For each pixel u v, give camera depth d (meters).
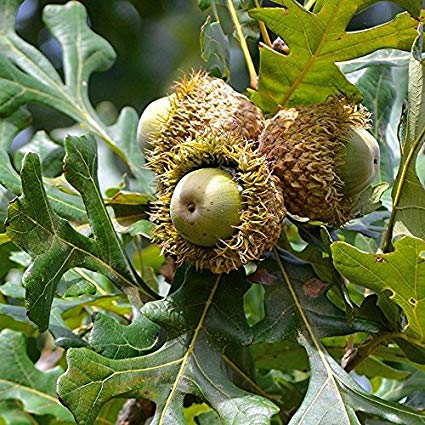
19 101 0.71
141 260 0.71
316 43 0.62
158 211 0.60
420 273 0.58
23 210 0.58
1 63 0.71
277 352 0.68
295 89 0.64
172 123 0.61
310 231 0.62
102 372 0.57
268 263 0.61
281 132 0.60
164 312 0.59
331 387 0.58
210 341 0.59
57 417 0.67
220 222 0.58
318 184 0.60
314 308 0.60
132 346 0.59
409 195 0.60
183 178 0.59
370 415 0.57
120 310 0.69
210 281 0.60
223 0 0.66
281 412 0.65
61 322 0.65
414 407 0.66
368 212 0.62
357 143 0.60
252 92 0.64
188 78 0.62
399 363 0.68
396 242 0.57
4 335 0.68
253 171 0.59
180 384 0.58
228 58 0.64
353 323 0.60
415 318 0.59
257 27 0.66
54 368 0.69
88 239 0.60
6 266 0.71
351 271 0.59
